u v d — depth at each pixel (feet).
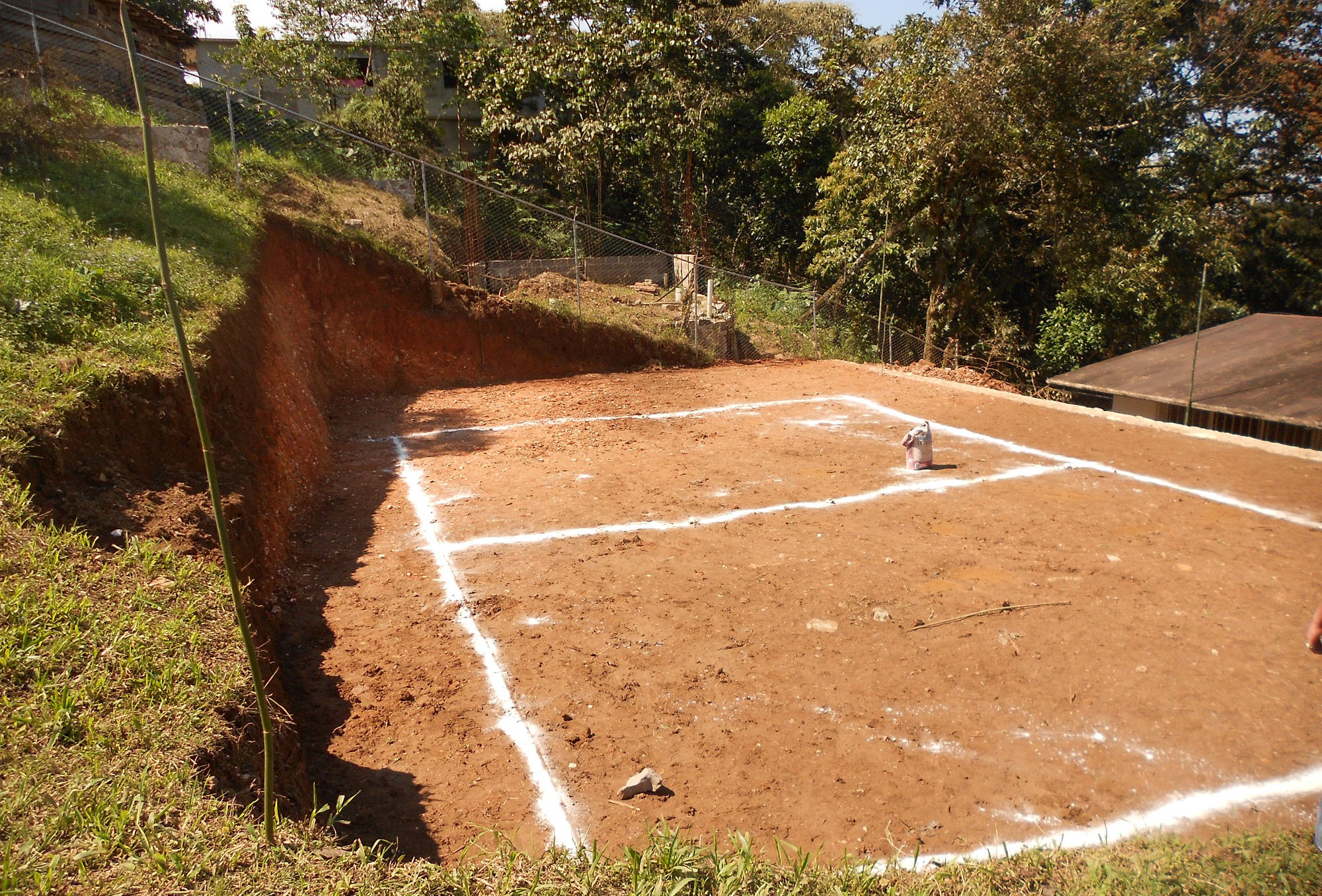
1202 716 18.26
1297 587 24.12
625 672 20.13
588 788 16.26
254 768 13.47
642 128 77.00
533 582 24.81
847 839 14.87
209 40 81.97
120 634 14.80
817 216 81.56
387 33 74.74
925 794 16.01
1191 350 59.41
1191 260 78.38
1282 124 86.43
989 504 31.01
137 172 43.83
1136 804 15.71
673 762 17.03
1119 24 68.85
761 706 18.81
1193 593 23.77
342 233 52.42
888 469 35.40
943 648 21.06
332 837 12.17
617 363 61.46
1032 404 47.55
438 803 15.78
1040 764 16.84
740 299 75.46
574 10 75.46
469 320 56.34
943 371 62.69
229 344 30.60
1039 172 67.82
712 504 31.22
